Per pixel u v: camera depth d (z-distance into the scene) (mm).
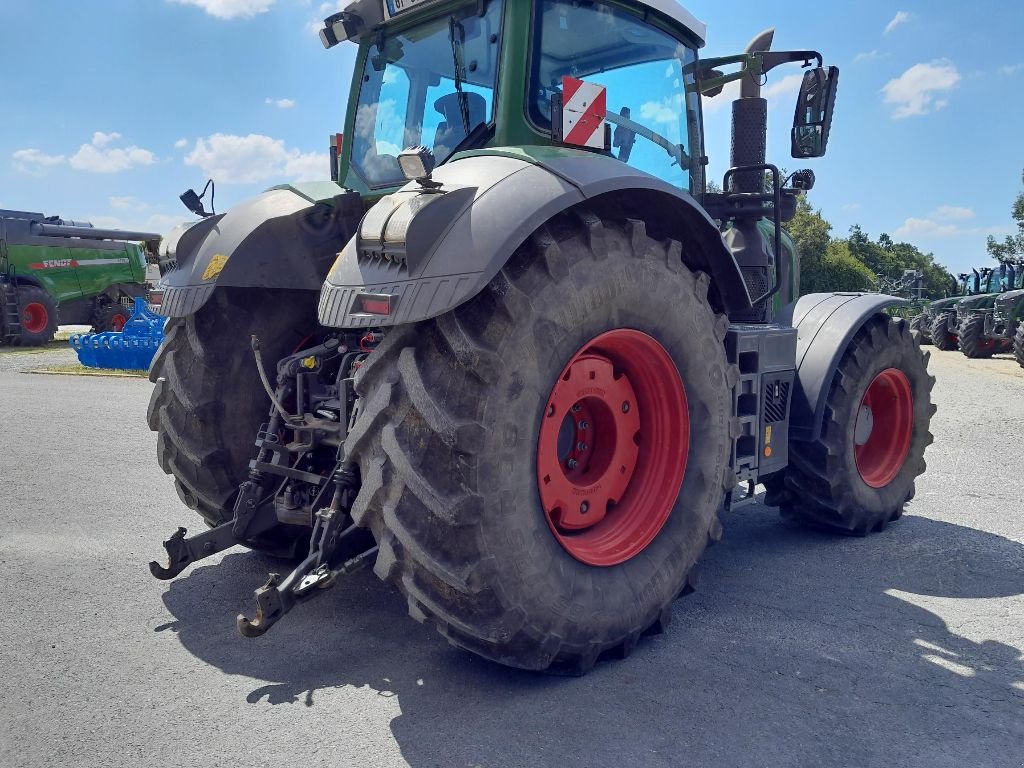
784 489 4207
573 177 2479
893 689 2521
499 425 2285
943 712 2379
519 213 2314
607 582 2648
